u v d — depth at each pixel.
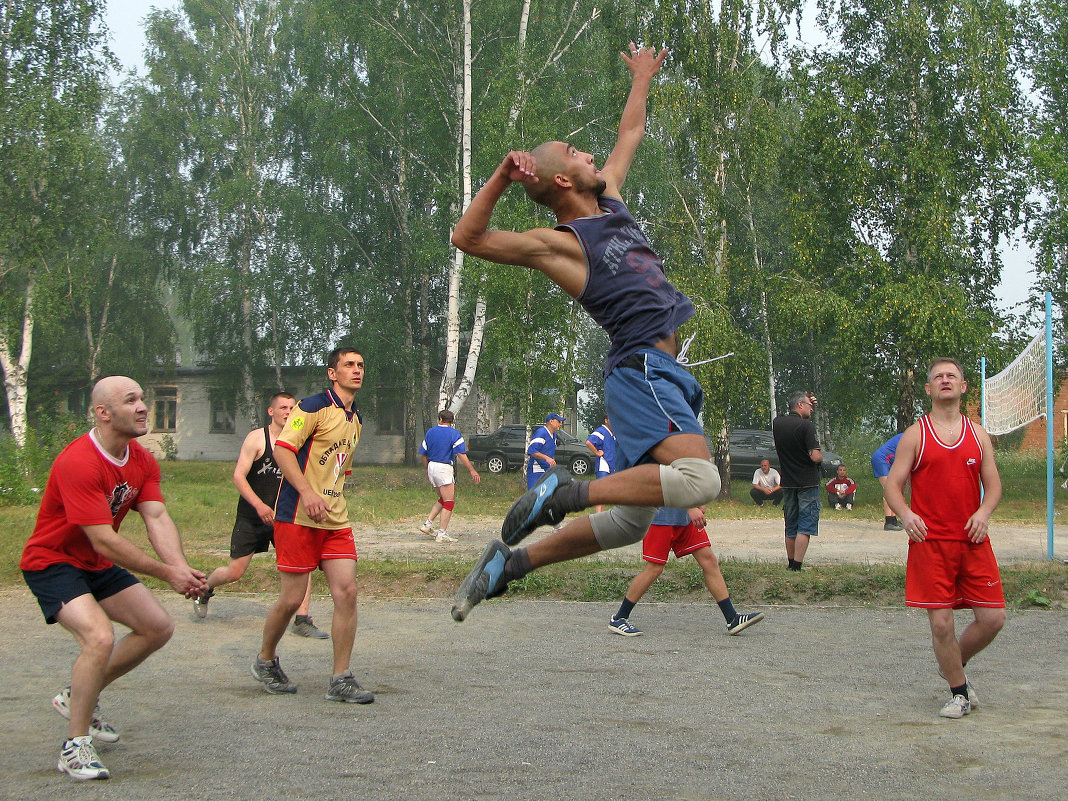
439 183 28.59
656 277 3.71
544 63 26.97
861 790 3.69
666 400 3.53
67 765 3.92
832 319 23.41
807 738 4.50
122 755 4.25
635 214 27.44
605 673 6.11
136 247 37.59
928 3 23.69
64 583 4.33
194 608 8.38
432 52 28.05
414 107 29.16
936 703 5.26
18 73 24.16
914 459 5.19
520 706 5.19
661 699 5.36
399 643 7.21
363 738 4.50
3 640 7.16
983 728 4.70
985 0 24.36
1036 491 24.81
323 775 3.89
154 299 39.41
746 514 19.69
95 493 4.29
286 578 5.54
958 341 22.44
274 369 39.34
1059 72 26.81
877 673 6.10
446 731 4.63
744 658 6.61
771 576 9.45
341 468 5.67
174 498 20.97
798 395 10.16
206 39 36.66
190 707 5.18
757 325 27.72
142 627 4.54
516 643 7.19
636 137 4.34
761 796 3.61
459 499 23.09
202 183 37.59
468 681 5.88
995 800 3.57
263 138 36.03
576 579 9.57
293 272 35.19
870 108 24.05
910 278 22.73
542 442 15.07
